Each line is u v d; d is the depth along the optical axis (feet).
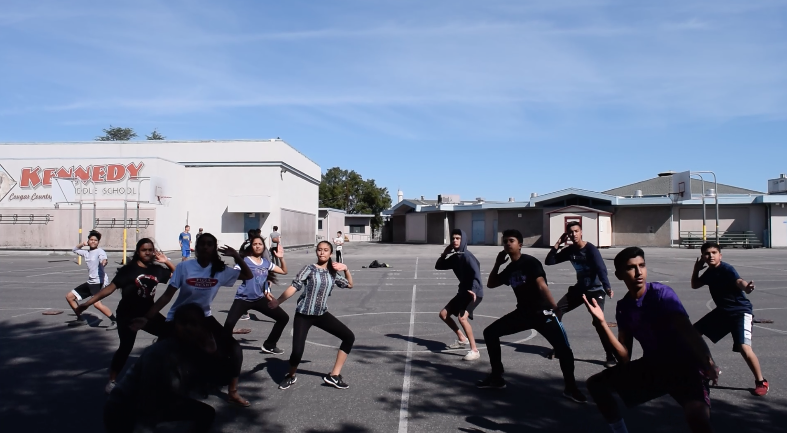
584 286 25.89
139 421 13.35
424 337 31.32
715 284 21.71
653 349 13.79
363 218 225.97
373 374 23.63
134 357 26.27
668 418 18.33
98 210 107.45
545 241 138.72
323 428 17.43
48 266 80.18
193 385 13.84
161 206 109.19
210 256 19.12
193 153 120.78
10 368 24.29
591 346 28.60
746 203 128.88
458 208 159.53
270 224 119.34
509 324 21.02
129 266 20.49
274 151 119.75
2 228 108.88
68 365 24.85
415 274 71.15
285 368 24.56
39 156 119.03
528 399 20.34
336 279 22.26
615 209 137.49
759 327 33.68
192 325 13.61
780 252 110.93
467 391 21.30
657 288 13.75
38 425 17.53
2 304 43.21
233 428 17.39
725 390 21.15
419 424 17.81
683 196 124.47
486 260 93.76
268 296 24.38
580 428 17.49
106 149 120.16
